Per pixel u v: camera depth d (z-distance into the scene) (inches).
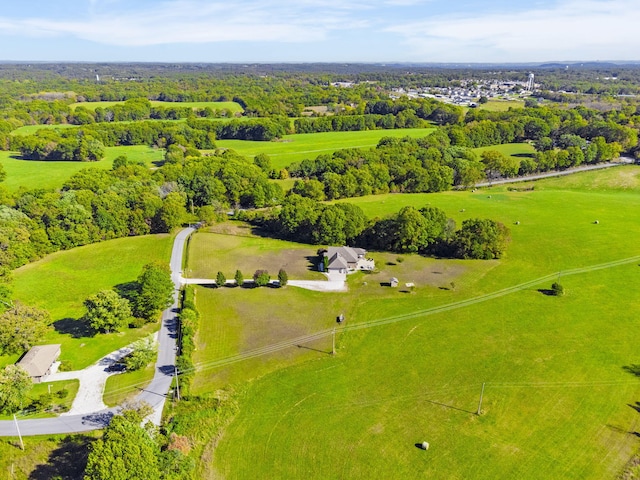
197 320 3452.3
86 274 4301.2
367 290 3973.9
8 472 2234.3
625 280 4077.3
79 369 2955.2
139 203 5423.2
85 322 3503.9
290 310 3666.3
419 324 3449.8
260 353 3127.5
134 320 3435.0
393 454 2311.8
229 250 4857.3
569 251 4692.4
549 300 3764.8
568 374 2869.1
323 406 2647.6
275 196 6402.6
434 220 4822.8
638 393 2696.9
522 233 5152.6
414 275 4247.0
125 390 2760.8
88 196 5433.1
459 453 2308.1
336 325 3457.2
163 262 4028.1
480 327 3398.1
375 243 4901.6
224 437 2442.2
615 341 3198.8
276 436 2440.9
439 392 2743.6
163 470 2097.7
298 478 2194.9
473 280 4133.9
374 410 2613.2
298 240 5123.0
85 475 1957.4
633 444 2337.6
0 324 3051.2
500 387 2768.2
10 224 4584.2
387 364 3009.4
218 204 5984.3
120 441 2030.0
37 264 4512.8
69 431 2442.2
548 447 2332.7
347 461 2278.5
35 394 2721.5
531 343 3196.4
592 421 2493.8
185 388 2746.1
